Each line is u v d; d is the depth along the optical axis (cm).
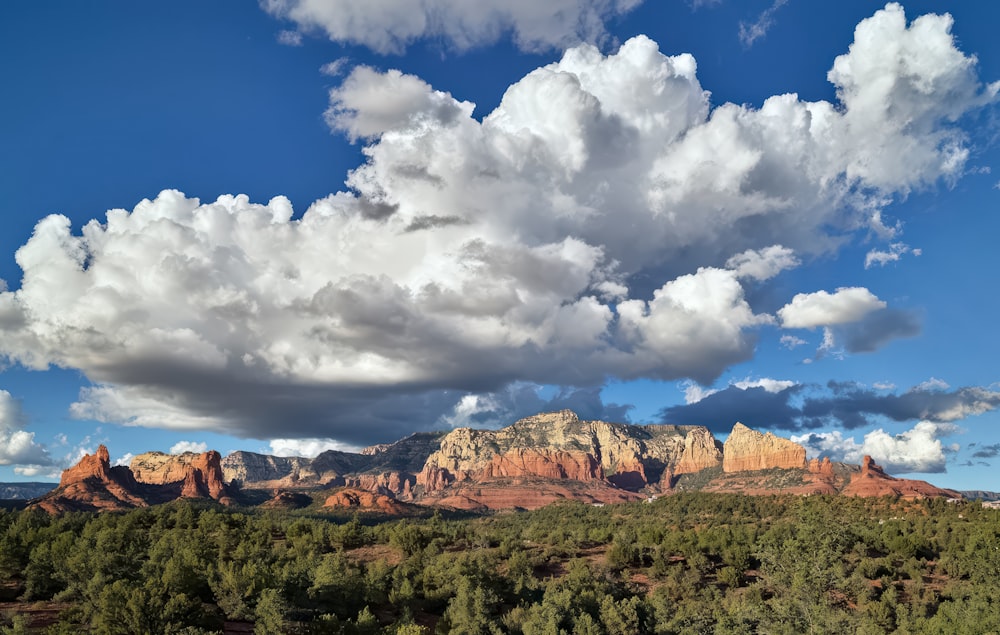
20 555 9988
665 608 10519
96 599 8019
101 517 17125
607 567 13800
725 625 9456
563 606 9825
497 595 10775
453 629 9100
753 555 14100
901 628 9294
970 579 12231
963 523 16738
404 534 15425
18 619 7388
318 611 9125
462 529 19925
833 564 12081
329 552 14962
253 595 8675
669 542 14900
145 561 10456
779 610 9688
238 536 14550
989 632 8444
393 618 9900
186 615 7525
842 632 9144
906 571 12825
